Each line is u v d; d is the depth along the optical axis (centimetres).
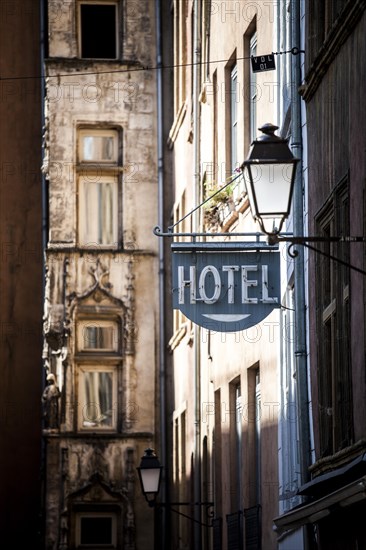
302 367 2638
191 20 4612
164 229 5234
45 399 5166
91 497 5125
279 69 2991
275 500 2978
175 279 2512
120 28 5428
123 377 5188
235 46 3609
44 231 5381
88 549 5119
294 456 2806
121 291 5234
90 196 5325
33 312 5472
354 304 2167
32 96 5553
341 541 2280
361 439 2080
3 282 5466
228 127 3759
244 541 3369
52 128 5300
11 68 5553
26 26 5575
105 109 5319
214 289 2509
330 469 2355
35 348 5453
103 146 5356
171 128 5128
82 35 5444
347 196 2312
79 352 5225
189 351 4481
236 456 3575
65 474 5128
